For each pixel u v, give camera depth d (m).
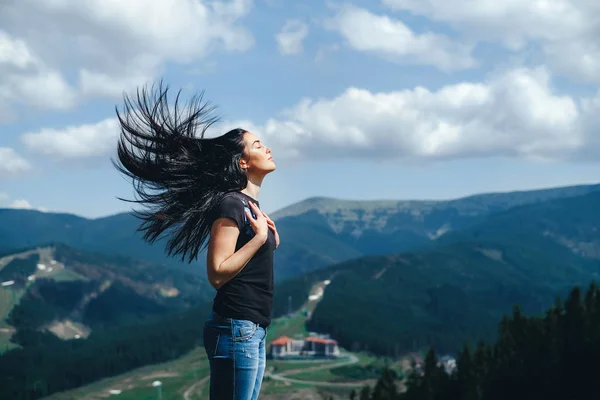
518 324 97.44
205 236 5.24
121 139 5.42
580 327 82.50
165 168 5.27
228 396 4.93
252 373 4.96
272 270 5.15
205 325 5.10
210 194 5.18
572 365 78.56
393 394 129.38
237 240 5.04
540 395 79.00
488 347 102.50
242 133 5.41
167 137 5.38
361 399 136.75
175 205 5.31
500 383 84.19
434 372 110.50
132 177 5.43
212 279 4.88
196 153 5.36
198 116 5.49
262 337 5.07
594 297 89.00
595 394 73.50
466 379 97.81
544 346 82.94
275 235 5.20
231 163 5.24
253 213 5.10
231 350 4.91
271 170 5.44
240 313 4.91
